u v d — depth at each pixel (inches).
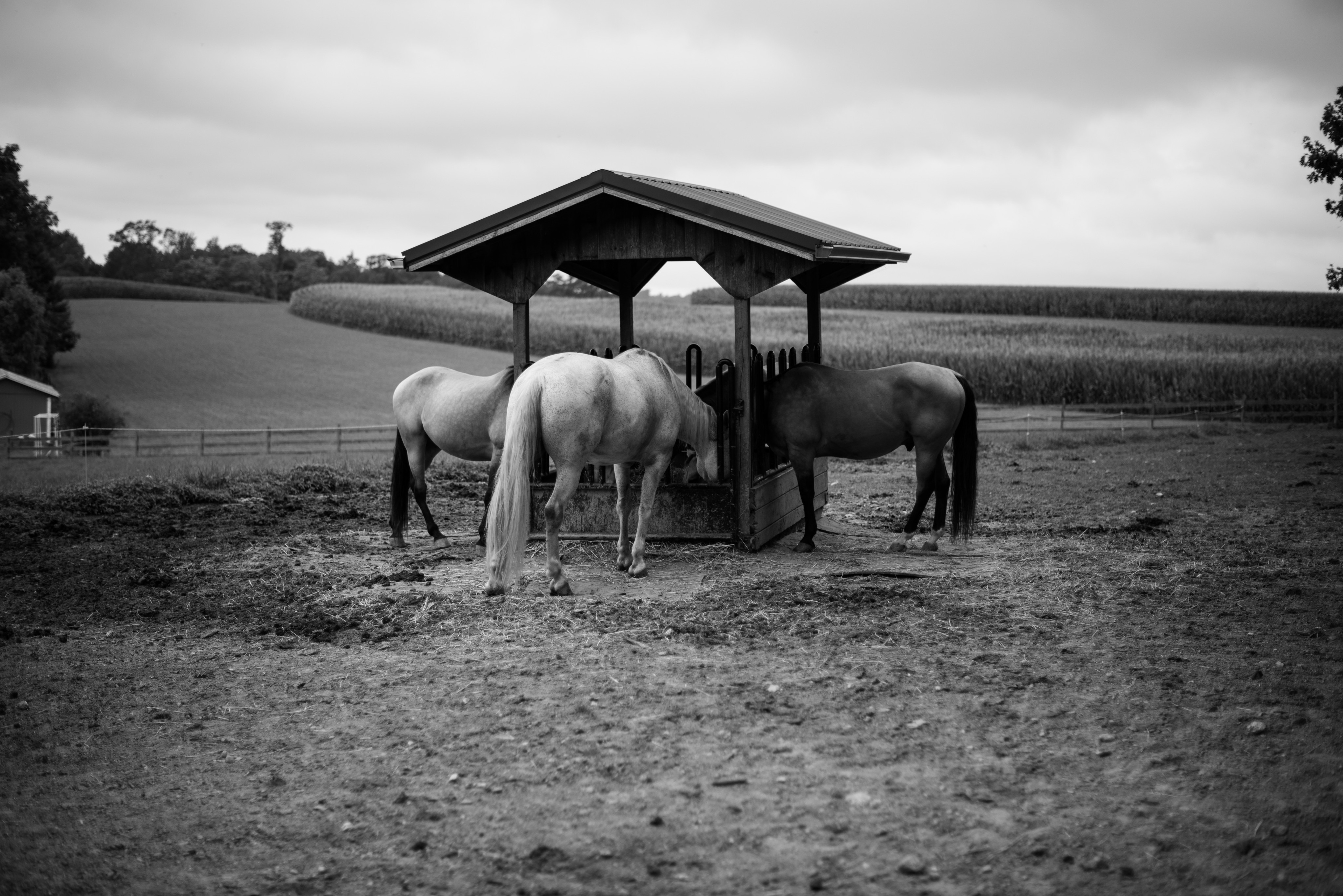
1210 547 376.2
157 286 4549.7
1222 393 1573.6
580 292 4141.2
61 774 182.5
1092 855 144.0
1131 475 672.4
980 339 2079.2
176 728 204.1
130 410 1626.5
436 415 378.6
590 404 287.1
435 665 239.1
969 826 153.3
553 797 166.4
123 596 318.0
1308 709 200.5
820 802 161.8
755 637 254.4
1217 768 172.9
